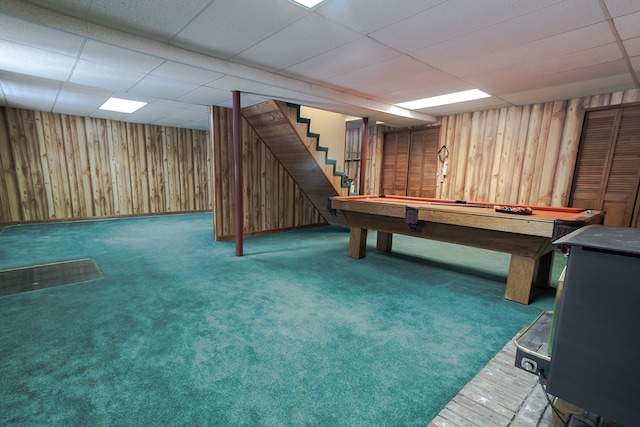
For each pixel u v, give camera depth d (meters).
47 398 1.53
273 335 2.15
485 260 4.15
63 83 3.85
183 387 1.63
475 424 1.37
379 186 7.32
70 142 6.44
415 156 6.67
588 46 2.59
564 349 1.05
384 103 4.95
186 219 7.27
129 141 7.20
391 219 3.71
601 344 0.98
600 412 1.01
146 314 2.44
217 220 5.06
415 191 6.72
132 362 1.83
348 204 3.98
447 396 1.60
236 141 3.94
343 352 1.97
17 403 1.49
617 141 4.18
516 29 2.29
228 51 2.80
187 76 3.18
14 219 6.01
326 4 1.98
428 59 2.94
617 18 2.10
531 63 3.01
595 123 4.34
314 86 3.84
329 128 6.34
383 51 2.74
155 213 7.79
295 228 6.35
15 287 2.96
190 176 8.28
